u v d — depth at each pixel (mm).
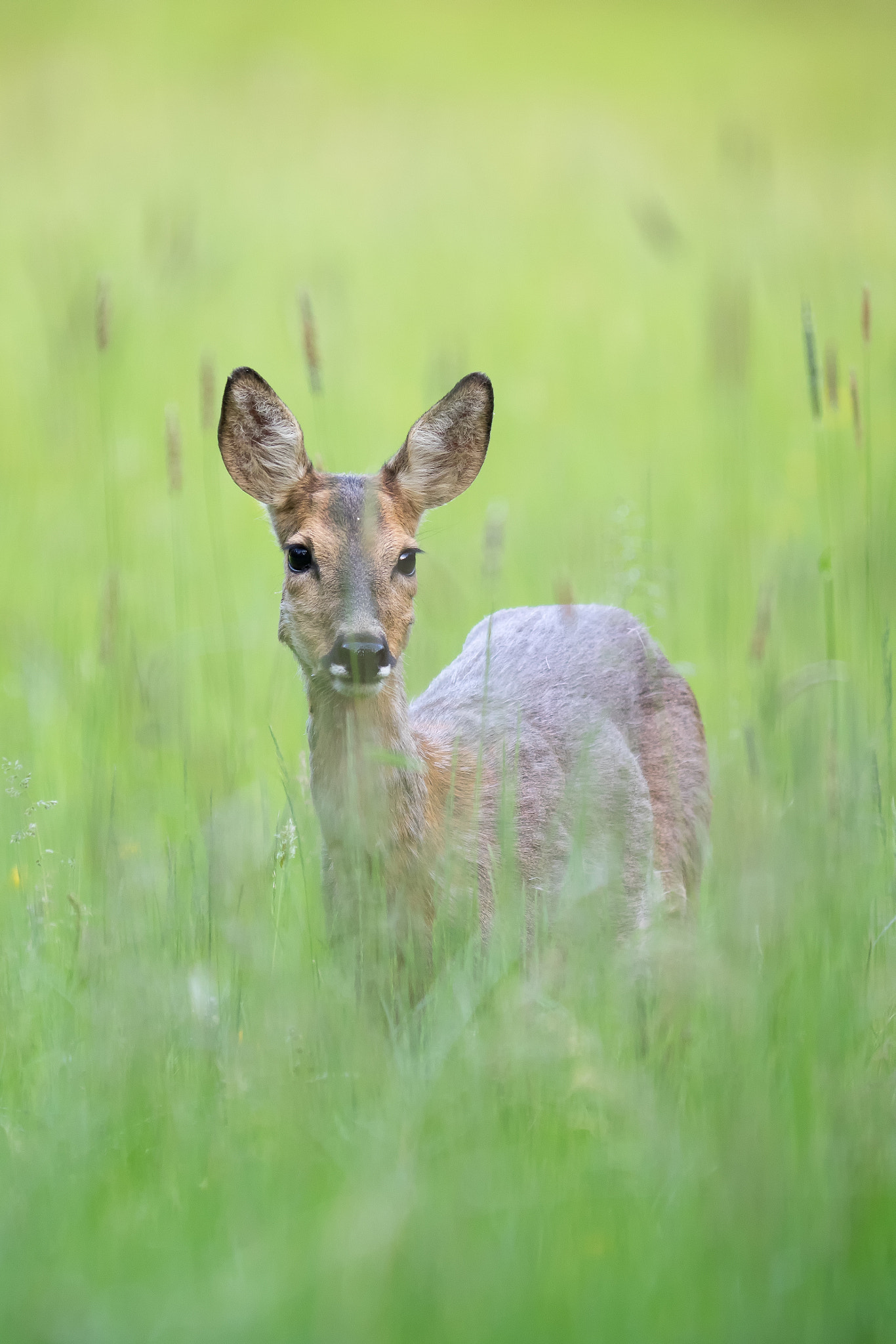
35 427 23281
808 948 8375
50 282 30562
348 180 44750
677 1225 6652
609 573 14273
